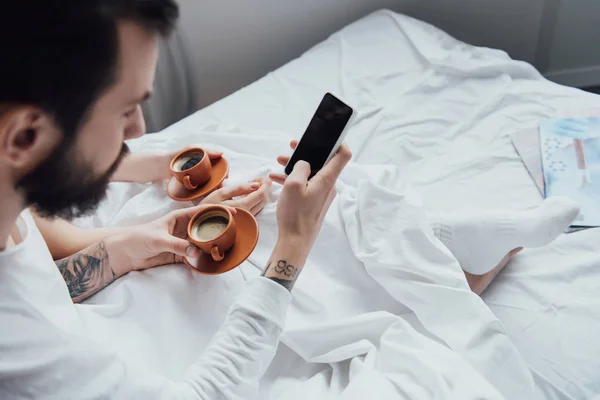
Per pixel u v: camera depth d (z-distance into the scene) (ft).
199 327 2.55
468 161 3.61
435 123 3.95
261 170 3.30
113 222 3.17
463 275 2.61
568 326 2.57
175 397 1.91
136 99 1.66
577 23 6.08
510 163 3.55
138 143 3.90
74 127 1.53
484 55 4.53
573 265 2.84
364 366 2.27
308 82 4.58
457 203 3.34
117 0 1.47
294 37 6.20
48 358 1.75
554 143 3.55
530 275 2.89
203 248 2.56
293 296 2.67
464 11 6.17
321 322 2.54
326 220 2.91
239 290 2.65
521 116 3.90
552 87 4.10
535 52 6.45
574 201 2.87
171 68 5.97
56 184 1.65
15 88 1.37
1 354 1.71
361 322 2.43
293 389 2.38
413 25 4.90
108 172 1.84
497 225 2.83
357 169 3.24
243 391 2.04
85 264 2.68
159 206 3.20
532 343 2.57
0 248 1.92
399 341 2.34
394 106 4.13
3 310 1.82
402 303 2.64
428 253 2.69
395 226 2.77
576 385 2.38
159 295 2.58
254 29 6.03
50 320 1.96
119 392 1.83
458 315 2.48
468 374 2.15
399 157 3.76
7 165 1.56
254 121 4.25
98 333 2.33
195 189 3.18
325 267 2.83
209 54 6.10
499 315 2.73
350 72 4.53
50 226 2.81
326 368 2.49
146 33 1.57
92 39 1.41
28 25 1.32
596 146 3.46
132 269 2.74
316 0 5.93
